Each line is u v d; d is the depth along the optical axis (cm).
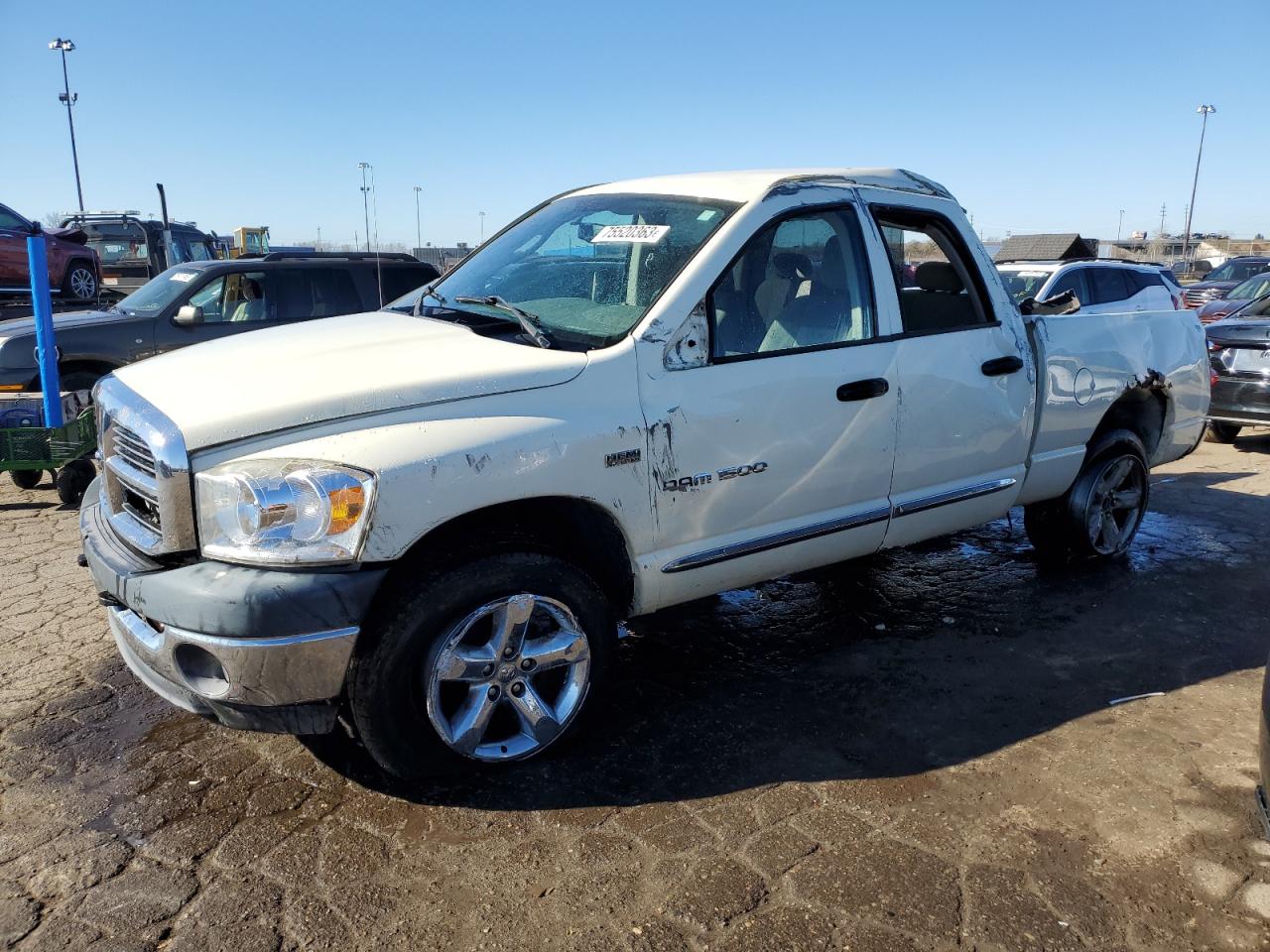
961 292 437
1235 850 284
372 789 313
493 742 322
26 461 654
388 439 283
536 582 308
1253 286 1474
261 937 247
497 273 413
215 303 898
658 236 370
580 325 347
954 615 468
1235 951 245
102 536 325
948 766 329
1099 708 372
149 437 285
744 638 440
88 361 838
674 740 346
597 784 317
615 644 339
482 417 298
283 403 287
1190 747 342
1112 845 286
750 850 283
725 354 350
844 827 294
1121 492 531
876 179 413
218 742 344
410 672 294
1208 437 977
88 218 2089
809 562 390
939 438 412
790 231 376
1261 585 511
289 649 271
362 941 246
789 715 365
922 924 253
